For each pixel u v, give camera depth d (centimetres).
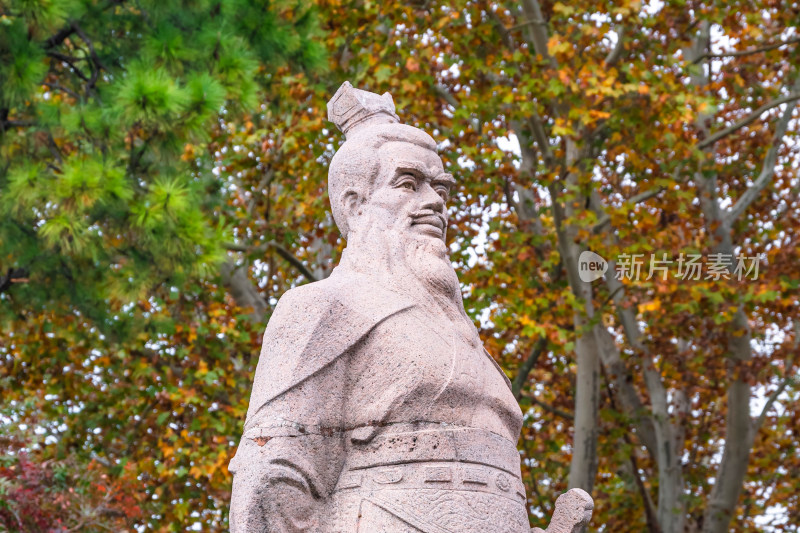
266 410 338
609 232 1152
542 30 1118
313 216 1230
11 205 840
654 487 1400
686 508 1234
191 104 840
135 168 944
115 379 1278
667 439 1239
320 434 338
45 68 848
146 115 809
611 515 1380
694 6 1155
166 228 864
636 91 1064
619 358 1266
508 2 1177
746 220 1274
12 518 902
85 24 921
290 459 328
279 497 324
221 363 1180
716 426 1391
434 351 351
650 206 1168
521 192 1278
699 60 1183
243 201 1330
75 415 1222
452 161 1153
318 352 345
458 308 378
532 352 1170
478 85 1129
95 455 1263
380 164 400
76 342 1155
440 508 326
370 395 345
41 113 881
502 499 336
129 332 1028
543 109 1149
